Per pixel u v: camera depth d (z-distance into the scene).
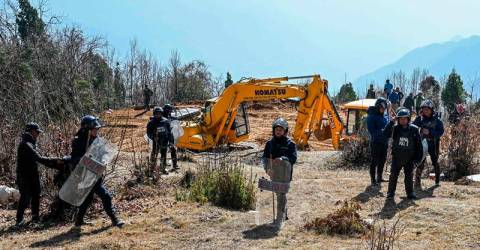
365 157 15.27
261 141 25.17
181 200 10.27
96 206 9.66
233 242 7.45
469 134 12.83
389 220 8.33
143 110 37.28
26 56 20.05
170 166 14.66
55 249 7.29
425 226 7.91
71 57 20.02
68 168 8.64
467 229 7.64
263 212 9.16
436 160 10.86
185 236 7.78
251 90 20.14
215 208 9.44
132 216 9.12
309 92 19.80
